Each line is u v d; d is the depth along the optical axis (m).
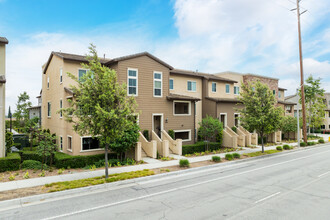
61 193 8.93
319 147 26.11
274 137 28.19
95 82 10.82
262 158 18.25
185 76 25.53
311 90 36.19
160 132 20.98
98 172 12.35
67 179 10.88
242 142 24.14
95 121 10.41
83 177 11.27
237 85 32.22
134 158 16.30
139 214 7.06
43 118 25.80
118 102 11.34
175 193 9.19
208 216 6.90
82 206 7.77
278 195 8.92
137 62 18.88
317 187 10.03
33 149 19.94
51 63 22.25
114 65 18.34
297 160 17.33
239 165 15.30
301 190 9.59
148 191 9.47
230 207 7.64
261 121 18.11
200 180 11.30
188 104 22.70
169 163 15.01
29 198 8.27
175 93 24.53
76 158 14.50
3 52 16.06
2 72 15.91
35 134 13.43
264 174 12.62
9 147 16.78
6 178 11.00
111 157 16.27
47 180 10.66
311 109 36.94
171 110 21.08
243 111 19.73
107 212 7.23
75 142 16.53
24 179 10.83
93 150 17.28
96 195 8.96
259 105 18.69
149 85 19.58
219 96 28.27
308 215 6.99
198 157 17.48
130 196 8.83
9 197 8.27
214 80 27.69
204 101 26.47
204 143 20.80
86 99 10.45
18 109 36.88
